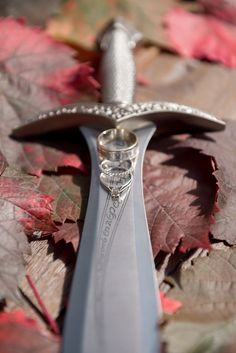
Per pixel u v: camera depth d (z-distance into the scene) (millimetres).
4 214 302
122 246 280
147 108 337
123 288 260
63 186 332
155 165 342
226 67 448
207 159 340
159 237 302
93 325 246
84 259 277
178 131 359
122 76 375
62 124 348
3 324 265
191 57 457
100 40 425
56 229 307
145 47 460
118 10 489
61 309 280
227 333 259
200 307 276
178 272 294
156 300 258
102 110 337
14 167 336
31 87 382
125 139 336
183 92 422
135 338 241
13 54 389
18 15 467
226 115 406
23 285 289
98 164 326
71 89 392
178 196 322
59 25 474
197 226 304
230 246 307
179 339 254
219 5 496
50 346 257
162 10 496
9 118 364
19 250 291
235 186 321
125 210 298
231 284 288
